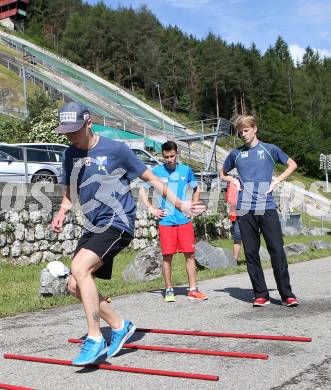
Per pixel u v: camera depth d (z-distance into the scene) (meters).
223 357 4.44
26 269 11.19
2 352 4.91
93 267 4.39
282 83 109.25
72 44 116.62
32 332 5.67
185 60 112.19
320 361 4.22
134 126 51.72
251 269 6.69
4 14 114.81
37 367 4.39
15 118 35.38
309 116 107.50
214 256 10.91
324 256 13.95
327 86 117.62
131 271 9.52
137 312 6.52
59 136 28.17
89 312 4.30
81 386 3.88
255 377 3.90
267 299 6.71
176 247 7.25
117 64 116.94
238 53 113.06
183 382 3.85
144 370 4.07
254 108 108.31
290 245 14.16
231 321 5.80
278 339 4.90
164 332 5.25
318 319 5.70
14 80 54.94
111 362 4.42
